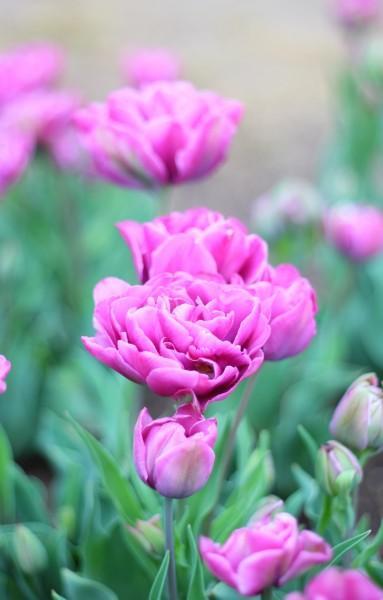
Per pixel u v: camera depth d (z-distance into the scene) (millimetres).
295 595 841
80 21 4285
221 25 4258
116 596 1106
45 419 1677
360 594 824
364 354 1867
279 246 1569
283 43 4008
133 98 1140
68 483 1229
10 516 1198
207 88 3555
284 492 1575
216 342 911
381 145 1979
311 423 1558
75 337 1755
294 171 2855
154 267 963
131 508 1070
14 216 1833
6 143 1463
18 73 1807
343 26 2156
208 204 2646
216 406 1438
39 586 1138
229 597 1065
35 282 1736
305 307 953
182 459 910
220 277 951
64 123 1624
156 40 4070
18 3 4535
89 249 1814
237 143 3051
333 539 1065
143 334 912
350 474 1004
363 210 1518
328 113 3275
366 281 1843
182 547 1049
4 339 1638
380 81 1854
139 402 1300
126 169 1128
